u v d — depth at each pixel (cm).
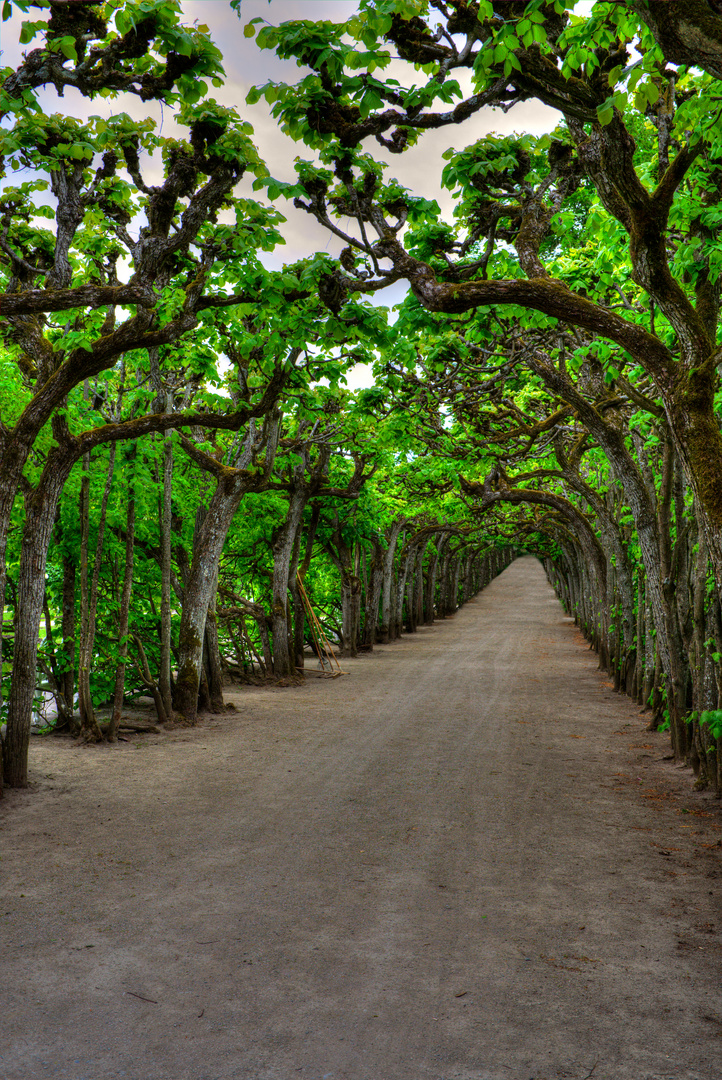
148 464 1281
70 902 538
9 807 781
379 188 820
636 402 926
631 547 1395
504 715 1366
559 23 573
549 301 626
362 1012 392
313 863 618
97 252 987
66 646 1199
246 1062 350
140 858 630
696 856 629
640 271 598
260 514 1791
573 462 1655
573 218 887
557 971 435
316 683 1828
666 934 483
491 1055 354
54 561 1238
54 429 895
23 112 645
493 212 832
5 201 838
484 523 3105
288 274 865
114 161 828
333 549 2425
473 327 948
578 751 1056
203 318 1002
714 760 836
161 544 1277
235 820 738
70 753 1042
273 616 1819
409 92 614
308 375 1209
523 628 3597
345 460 2089
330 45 573
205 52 647
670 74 614
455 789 853
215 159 782
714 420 575
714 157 649
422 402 1302
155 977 430
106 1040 369
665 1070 342
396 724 1282
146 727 1196
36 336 894
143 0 608
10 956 457
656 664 1205
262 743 1124
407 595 3528
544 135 784
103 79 648
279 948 466
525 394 1672
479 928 493
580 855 634
